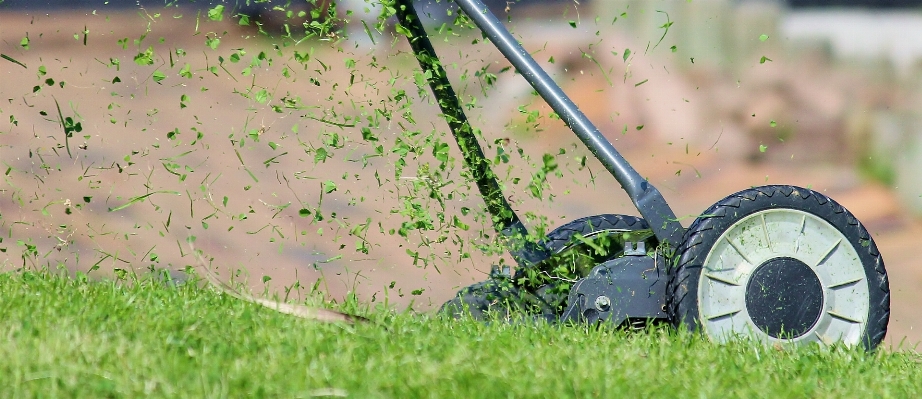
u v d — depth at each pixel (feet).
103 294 43.73
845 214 43.32
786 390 35.37
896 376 39.55
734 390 34.99
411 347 36.65
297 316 39.96
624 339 41.24
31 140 88.28
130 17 129.80
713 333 42.22
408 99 46.06
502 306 46.19
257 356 35.27
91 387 31.60
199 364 33.88
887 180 92.32
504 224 46.83
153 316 39.58
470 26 45.96
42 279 47.50
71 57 118.83
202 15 125.08
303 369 33.42
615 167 43.42
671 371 36.83
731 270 42.52
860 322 43.42
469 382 32.96
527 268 46.37
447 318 44.11
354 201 48.19
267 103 47.11
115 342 35.37
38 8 135.64
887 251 77.92
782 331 42.68
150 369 33.12
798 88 109.19
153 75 47.55
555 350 37.93
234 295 41.93
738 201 42.60
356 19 47.50
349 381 32.71
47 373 32.14
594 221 49.44
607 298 43.57
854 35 119.24
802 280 42.86
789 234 42.96
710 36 109.60
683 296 42.11
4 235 65.77
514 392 32.45
